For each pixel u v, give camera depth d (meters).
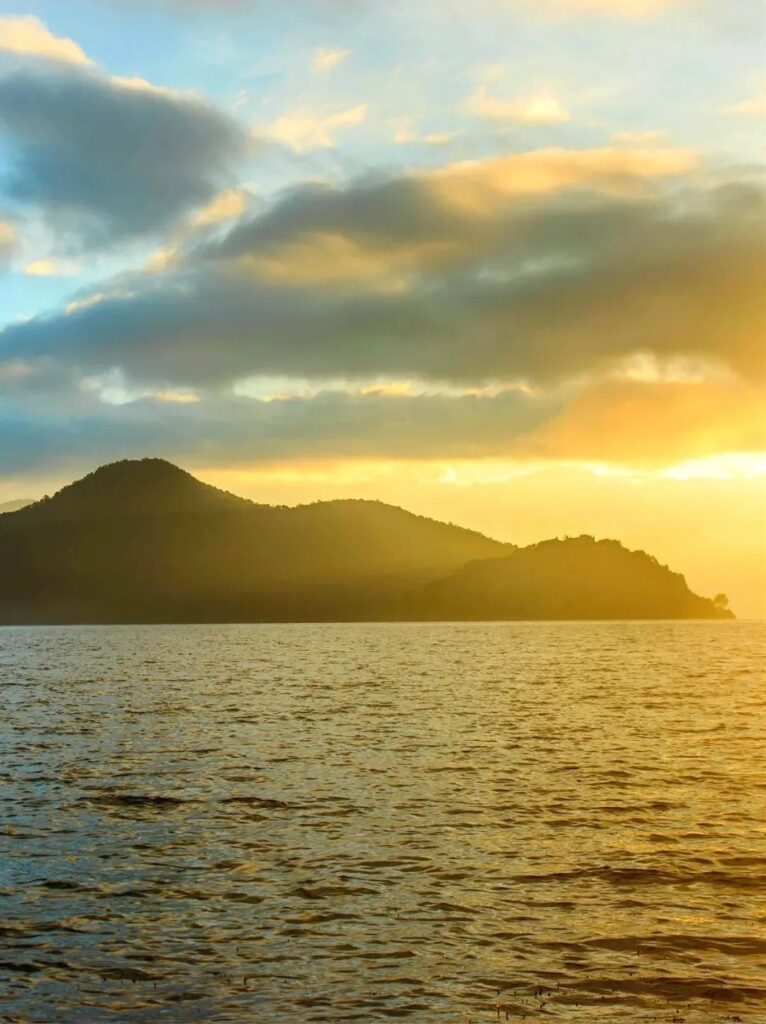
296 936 19.62
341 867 24.36
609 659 138.75
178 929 20.00
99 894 22.19
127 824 28.88
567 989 17.09
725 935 19.67
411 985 17.27
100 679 97.62
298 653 161.38
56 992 17.03
